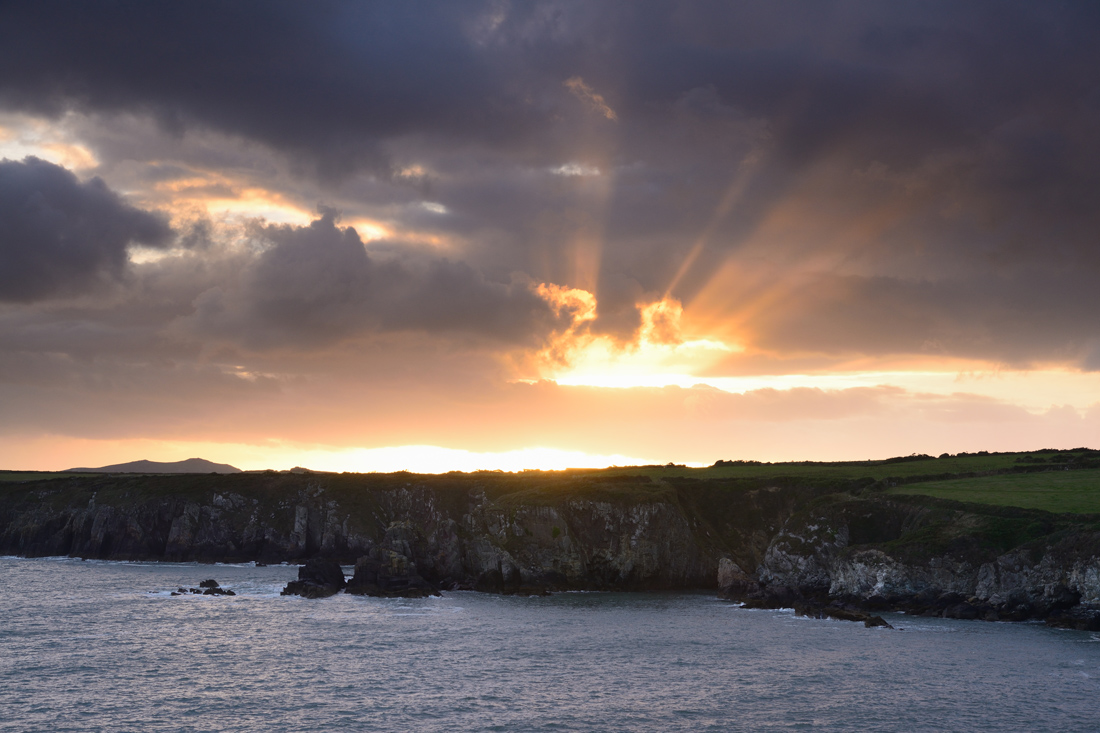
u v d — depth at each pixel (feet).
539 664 228.63
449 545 419.95
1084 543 286.87
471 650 247.09
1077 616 280.10
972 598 306.96
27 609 319.88
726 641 261.44
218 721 176.24
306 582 378.94
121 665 225.56
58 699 191.72
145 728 171.83
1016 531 317.63
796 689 201.26
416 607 338.13
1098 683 204.23
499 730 170.91
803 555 367.45
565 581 400.88
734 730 171.01
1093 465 423.23
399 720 177.17
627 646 253.24
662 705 188.03
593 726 173.47
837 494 405.80
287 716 179.93
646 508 411.75
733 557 416.05
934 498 362.53
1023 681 206.59
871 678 211.20
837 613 303.89
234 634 271.90
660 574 406.62
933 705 186.60
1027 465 431.84
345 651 245.24
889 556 324.60
